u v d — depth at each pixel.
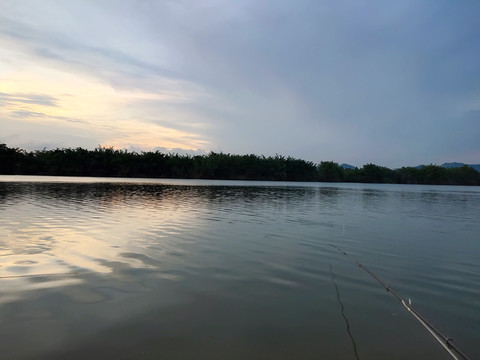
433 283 7.95
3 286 6.83
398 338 5.25
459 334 5.46
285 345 4.95
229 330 5.33
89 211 18.58
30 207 19.53
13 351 4.56
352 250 11.20
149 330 5.25
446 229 16.42
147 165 106.12
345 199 36.31
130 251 10.02
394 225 17.38
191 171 114.19
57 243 10.67
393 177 139.88
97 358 4.47
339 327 5.55
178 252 10.11
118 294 6.61
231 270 8.45
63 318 5.54
